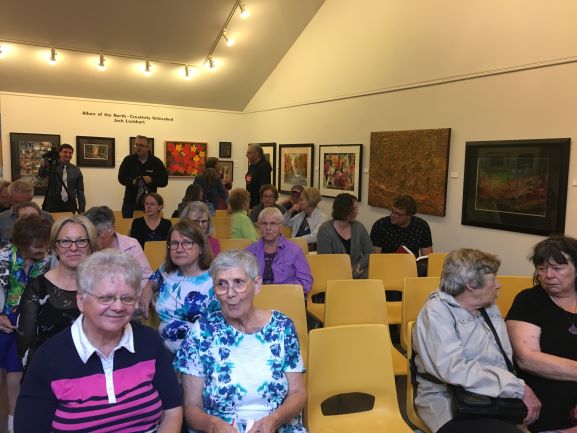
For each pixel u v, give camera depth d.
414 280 2.90
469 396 1.79
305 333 2.66
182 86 8.25
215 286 1.67
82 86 7.64
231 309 1.65
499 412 1.76
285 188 8.27
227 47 7.45
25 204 3.21
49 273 1.98
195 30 6.86
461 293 1.94
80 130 7.95
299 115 7.84
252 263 1.69
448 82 5.20
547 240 2.08
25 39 6.35
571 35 4.00
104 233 2.69
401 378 3.20
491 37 4.69
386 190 6.05
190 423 1.60
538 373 1.94
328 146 7.16
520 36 4.42
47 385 1.36
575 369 1.86
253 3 6.63
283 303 2.65
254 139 9.18
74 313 1.90
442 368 1.84
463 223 5.06
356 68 6.54
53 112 7.69
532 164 4.34
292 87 7.94
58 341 1.40
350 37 6.61
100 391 1.38
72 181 6.24
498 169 4.65
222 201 6.54
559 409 1.92
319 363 1.96
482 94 4.82
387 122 6.09
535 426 1.94
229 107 9.20
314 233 4.75
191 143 9.01
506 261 4.64
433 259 3.79
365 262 3.84
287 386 1.71
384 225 4.27
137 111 8.41
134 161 6.18
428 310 1.96
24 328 1.87
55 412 1.37
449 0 5.13
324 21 7.12
